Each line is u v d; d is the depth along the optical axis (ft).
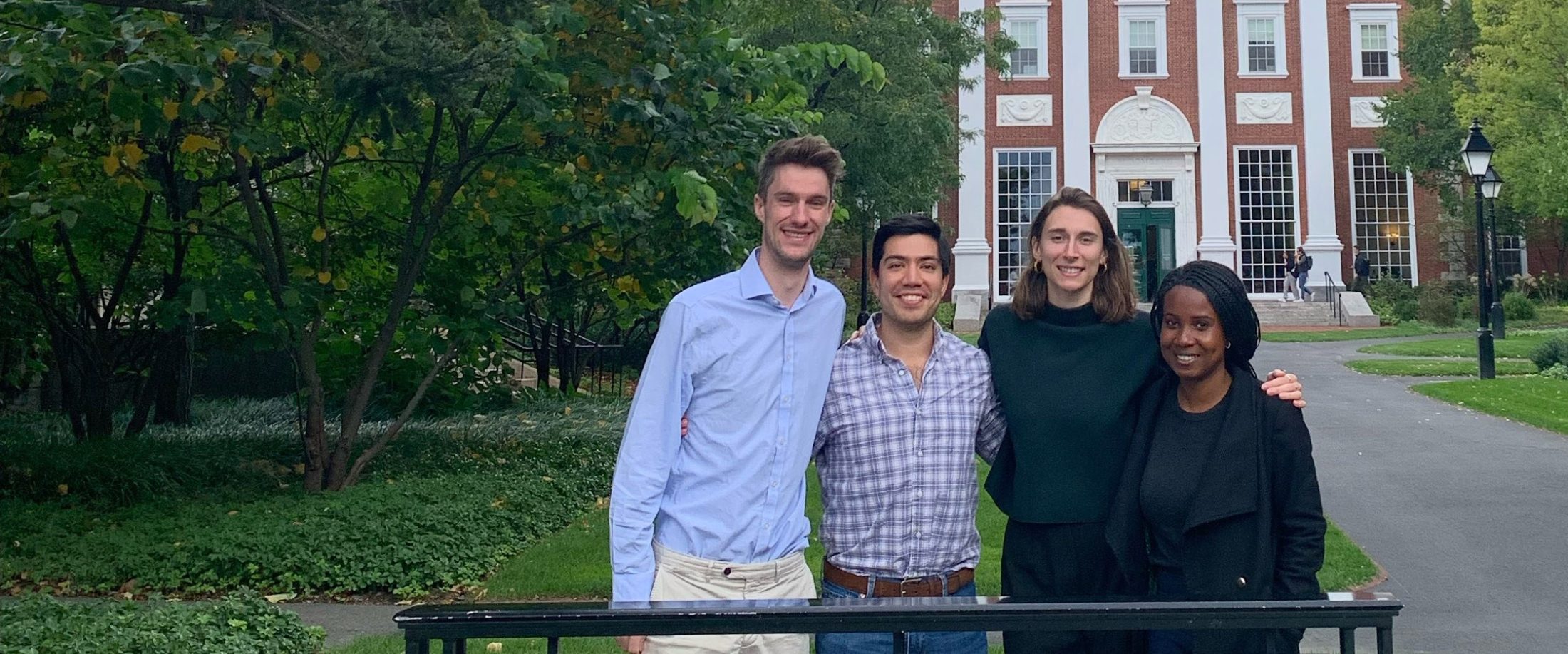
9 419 45.80
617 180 27.35
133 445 32.37
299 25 20.39
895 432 10.85
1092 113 121.39
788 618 7.02
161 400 42.70
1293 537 10.19
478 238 32.73
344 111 28.45
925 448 10.87
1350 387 58.54
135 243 33.76
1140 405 11.04
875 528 10.90
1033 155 121.90
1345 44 122.52
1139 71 121.90
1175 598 7.38
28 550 24.35
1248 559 10.08
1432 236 121.29
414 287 34.22
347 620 21.66
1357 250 122.01
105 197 29.91
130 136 25.35
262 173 30.17
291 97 25.67
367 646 19.15
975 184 120.78
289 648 18.76
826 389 10.94
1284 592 10.11
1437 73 116.26
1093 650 10.77
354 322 34.99
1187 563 10.26
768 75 27.89
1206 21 120.98
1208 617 7.08
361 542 24.39
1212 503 10.09
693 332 10.42
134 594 23.16
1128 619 7.06
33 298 36.60
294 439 36.55
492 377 41.96
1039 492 10.93
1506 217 118.01
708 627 6.99
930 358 11.14
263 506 26.96
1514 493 32.01
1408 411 48.91
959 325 109.19
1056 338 11.19
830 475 11.21
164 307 27.50
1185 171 120.47
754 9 48.55
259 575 23.72
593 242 31.19
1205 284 10.23
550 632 7.02
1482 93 85.10
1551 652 19.29
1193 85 121.08
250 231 33.96
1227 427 10.27
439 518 25.62
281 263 28.27
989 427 11.46
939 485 10.85
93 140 27.27
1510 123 79.77
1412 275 121.80
